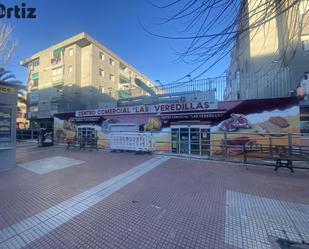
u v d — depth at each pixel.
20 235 3.34
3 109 8.09
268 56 11.80
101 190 5.46
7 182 6.32
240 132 10.71
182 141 12.52
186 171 7.47
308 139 10.95
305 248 2.86
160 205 4.42
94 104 20.11
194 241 3.08
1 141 7.99
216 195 4.96
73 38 29.89
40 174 7.31
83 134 17.47
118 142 12.63
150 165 8.55
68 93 30.00
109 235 3.29
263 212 3.98
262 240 3.07
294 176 6.63
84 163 9.20
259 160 9.24
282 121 9.89
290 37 3.96
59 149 14.79
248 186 5.63
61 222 3.75
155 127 13.59
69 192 5.35
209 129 11.67
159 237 3.21
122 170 7.73
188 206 4.34
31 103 34.69
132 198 4.86
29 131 22.83
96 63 31.06
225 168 7.90
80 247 2.99
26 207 4.42
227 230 3.36
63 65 31.12
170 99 14.41
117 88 36.03
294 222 3.58
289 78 10.35
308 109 15.14
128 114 14.85
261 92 11.12
